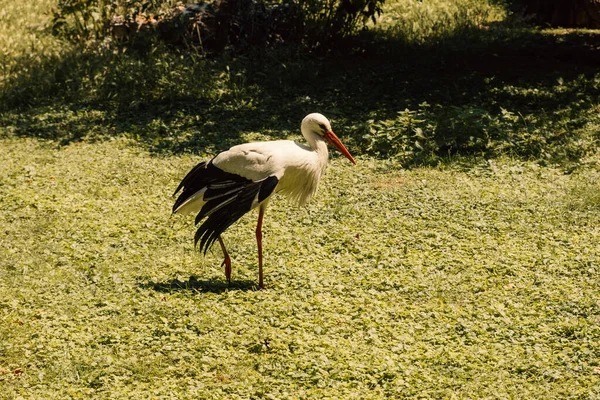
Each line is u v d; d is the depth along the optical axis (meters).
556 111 17.03
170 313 9.02
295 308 9.09
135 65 19.42
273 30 21.70
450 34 23.03
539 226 11.59
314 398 7.25
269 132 16.47
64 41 22.02
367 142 15.85
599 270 10.09
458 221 11.90
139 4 21.86
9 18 24.89
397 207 12.58
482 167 14.34
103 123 17.39
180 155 15.45
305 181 9.97
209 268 10.42
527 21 24.62
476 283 9.80
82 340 8.38
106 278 9.99
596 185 13.05
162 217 12.24
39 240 11.34
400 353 8.12
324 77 19.80
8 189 13.42
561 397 7.29
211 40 21.19
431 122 16.06
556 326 8.64
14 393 7.36
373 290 9.61
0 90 19.25
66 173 14.37
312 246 11.10
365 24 23.58
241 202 9.30
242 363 7.97
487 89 18.62
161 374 7.77
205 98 18.53
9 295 9.47
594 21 23.92
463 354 8.05
